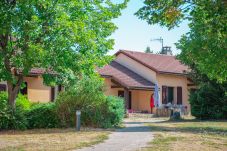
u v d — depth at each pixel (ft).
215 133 63.16
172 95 146.00
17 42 64.34
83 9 68.64
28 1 60.90
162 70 140.97
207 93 102.63
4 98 68.08
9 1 62.64
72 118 68.95
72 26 63.26
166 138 53.57
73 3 65.77
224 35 38.65
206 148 44.52
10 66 65.77
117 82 129.29
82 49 66.90
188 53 80.94
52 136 55.06
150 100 139.33
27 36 63.67
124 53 150.00
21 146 44.70
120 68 146.51
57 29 63.16
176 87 146.82
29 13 62.08
